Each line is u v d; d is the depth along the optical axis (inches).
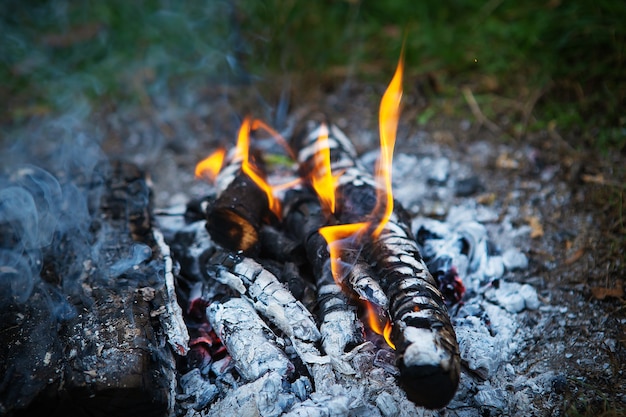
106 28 76.0
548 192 54.6
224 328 40.1
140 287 40.9
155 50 73.8
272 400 37.2
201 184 59.5
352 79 68.4
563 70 62.2
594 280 47.3
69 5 78.8
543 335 44.1
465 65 66.5
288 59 70.7
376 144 61.2
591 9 64.1
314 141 49.5
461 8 71.5
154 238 44.5
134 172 49.0
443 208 54.4
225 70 71.0
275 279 40.8
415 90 65.6
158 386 36.7
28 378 36.3
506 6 68.9
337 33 72.3
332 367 38.5
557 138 58.4
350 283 39.4
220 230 43.0
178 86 70.0
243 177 45.3
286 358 38.7
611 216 51.4
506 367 41.6
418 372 33.9
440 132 61.6
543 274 48.3
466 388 39.5
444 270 44.6
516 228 52.1
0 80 70.5
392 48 69.1
